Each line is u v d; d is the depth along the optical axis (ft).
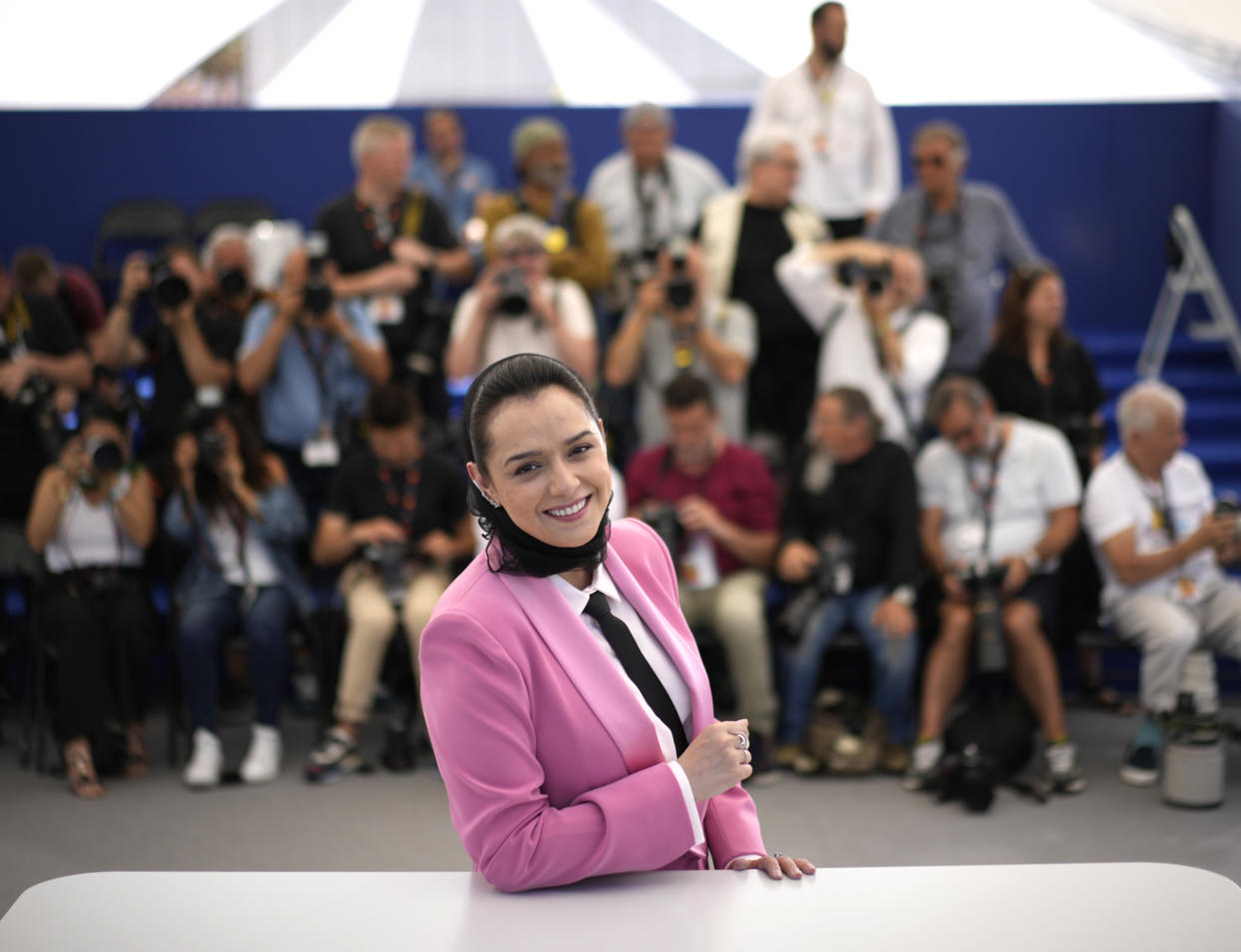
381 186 16.79
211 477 14.14
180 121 23.89
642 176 18.31
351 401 15.80
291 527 14.40
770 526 14.57
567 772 5.17
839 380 15.56
